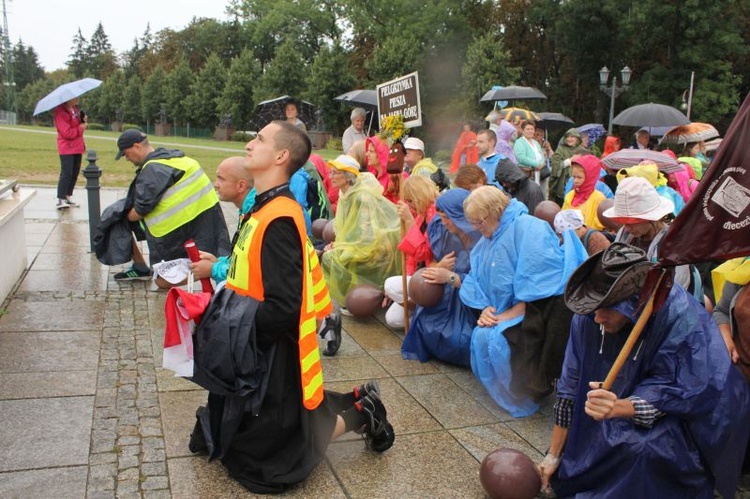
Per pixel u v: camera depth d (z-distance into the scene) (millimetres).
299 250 3088
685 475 2912
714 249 2818
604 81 20828
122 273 6996
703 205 2832
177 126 64750
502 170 6254
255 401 3131
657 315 2898
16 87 105125
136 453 3584
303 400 3182
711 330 2959
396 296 5828
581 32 35812
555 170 10578
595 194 6391
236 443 3246
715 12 32031
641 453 2873
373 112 11711
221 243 6523
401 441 3896
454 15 42156
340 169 6352
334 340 5227
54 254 7992
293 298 3041
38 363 4727
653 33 33406
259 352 3121
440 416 4246
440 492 3365
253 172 3180
